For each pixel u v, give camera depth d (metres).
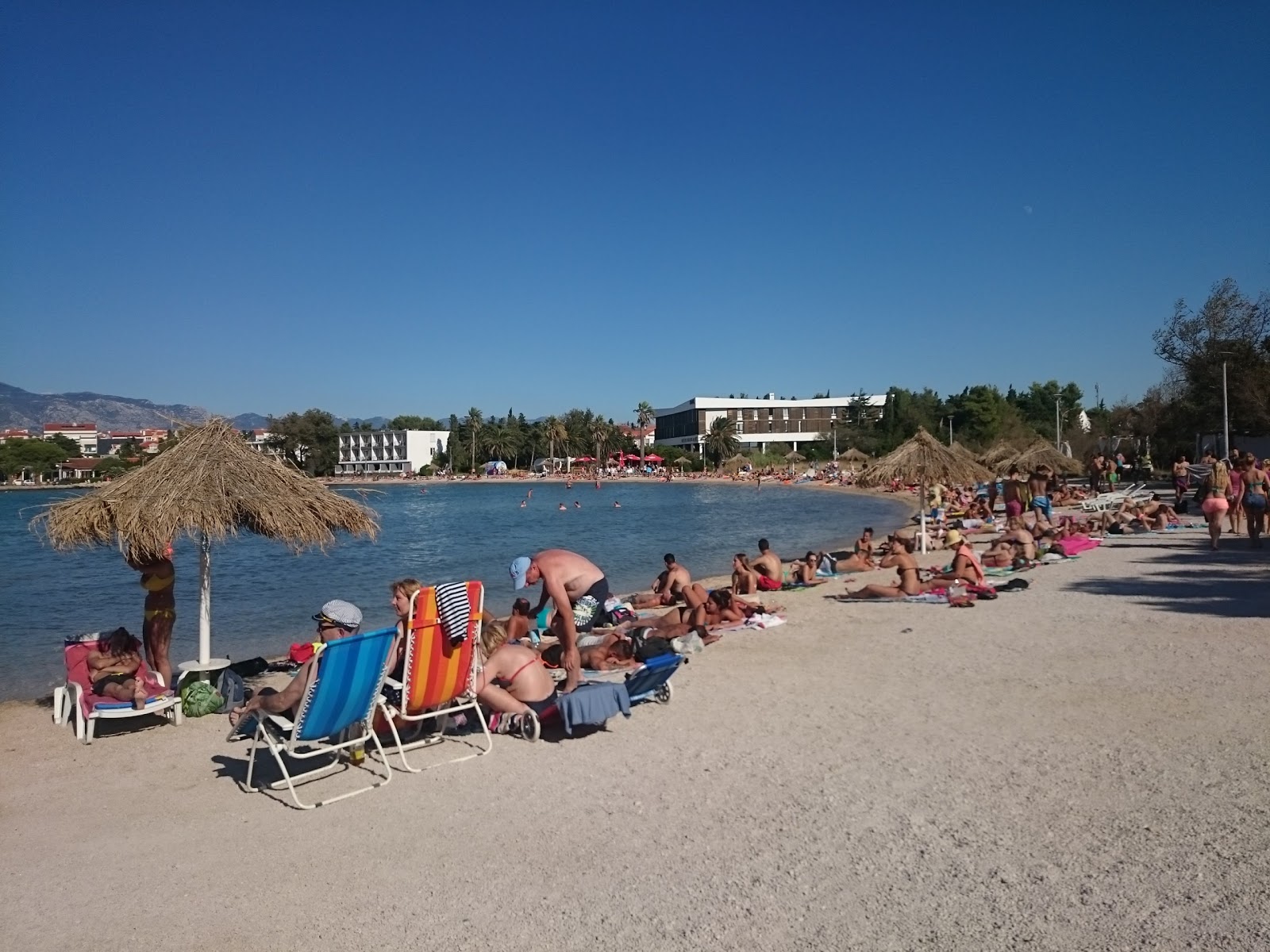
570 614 8.45
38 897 4.62
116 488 8.32
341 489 11.00
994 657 9.37
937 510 30.11
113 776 6.64
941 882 4.36
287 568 26.97
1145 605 12.09
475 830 5.27
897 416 106.19
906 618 12.08
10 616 18.39
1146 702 7.36
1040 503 25.33
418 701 6.54
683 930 4.01
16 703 9.74
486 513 60.84
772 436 138.75
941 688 8.17
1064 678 8.29
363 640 5.93
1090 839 4.77
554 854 4.88
